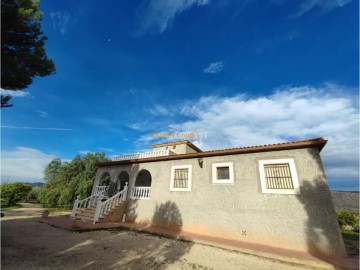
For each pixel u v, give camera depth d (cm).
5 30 631
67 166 2452
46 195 2319
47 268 512
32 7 690
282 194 935
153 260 645
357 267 629
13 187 2716
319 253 787
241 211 1006
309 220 846
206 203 1125
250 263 680
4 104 691
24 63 681
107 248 734
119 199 1417
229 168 1128
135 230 1103
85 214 1306
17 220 1246
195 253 755
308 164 927
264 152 1057
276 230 895
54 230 982
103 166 1755
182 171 1310
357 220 1728
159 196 1321
